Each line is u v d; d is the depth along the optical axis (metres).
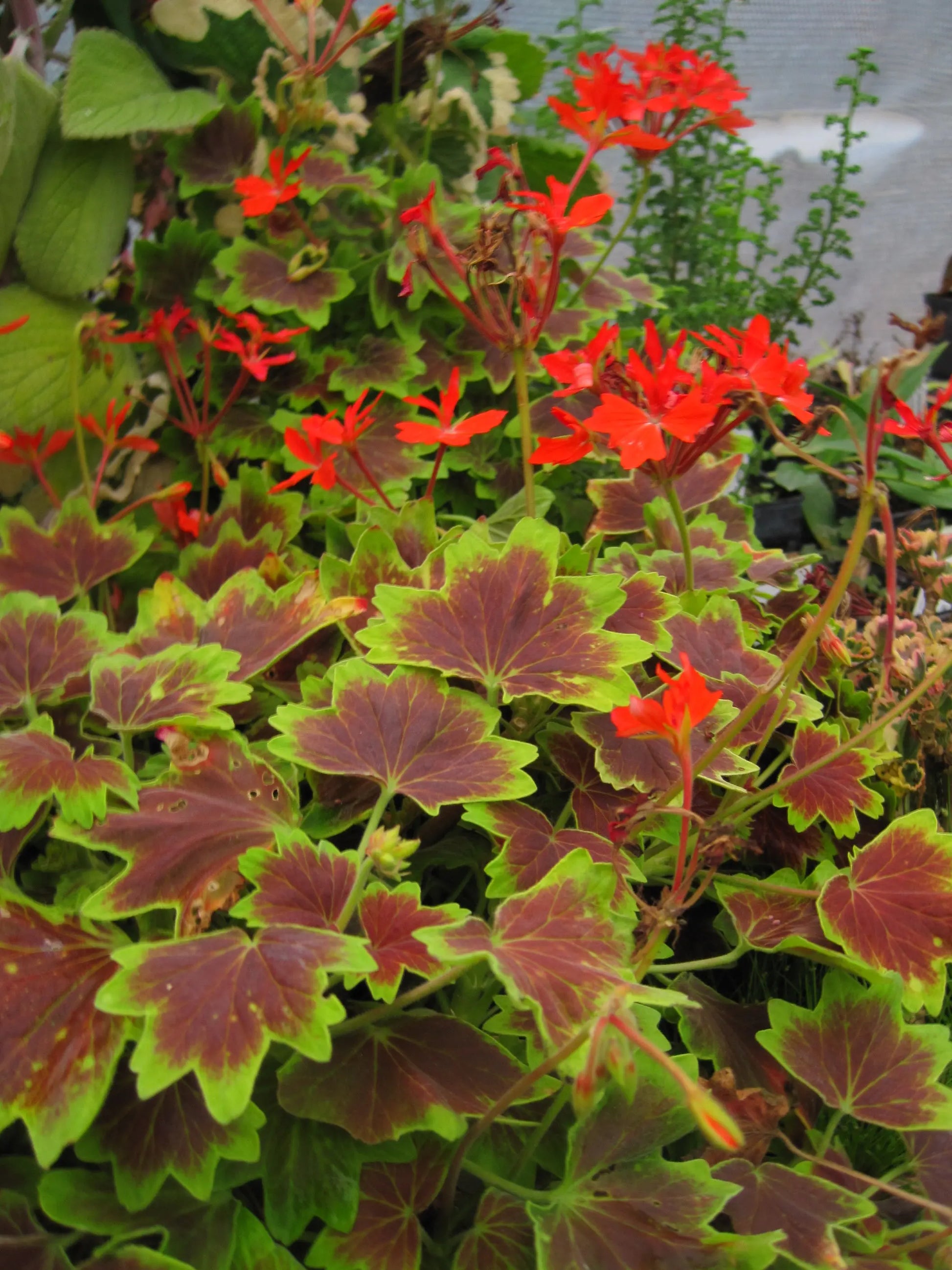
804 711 0.36
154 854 0.28
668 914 0.28
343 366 0.53
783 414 0.76
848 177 1.08
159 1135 0.27
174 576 0.42
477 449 0.54
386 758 0.31
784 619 0.46
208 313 0.55
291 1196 0.27
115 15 0.54
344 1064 0.28
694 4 0.78
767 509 0.88
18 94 0.47
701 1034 0.32
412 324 0.54
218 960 0.25
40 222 0.49
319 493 0.50
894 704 0.41
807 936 0.32
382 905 0.29
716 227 0.81
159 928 0.29
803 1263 0.26
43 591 0.40
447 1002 0.33
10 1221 0.27
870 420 0.28
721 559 0.43
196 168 0.54
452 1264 0.28
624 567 0.42
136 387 0.53
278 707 0.31
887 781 0.39
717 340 0.36
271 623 0.36
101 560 0.41
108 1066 0.25
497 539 0.46
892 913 0.31
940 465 0.76
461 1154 0.28
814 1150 0.31
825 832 0.38
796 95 1.04
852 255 0.90
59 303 0.51
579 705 0.37
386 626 0.32
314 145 0.57
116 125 0.49
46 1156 0.24
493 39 0.62
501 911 0.27
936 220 1.12
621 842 0.29
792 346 0.89
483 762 0.31
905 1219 0.30
